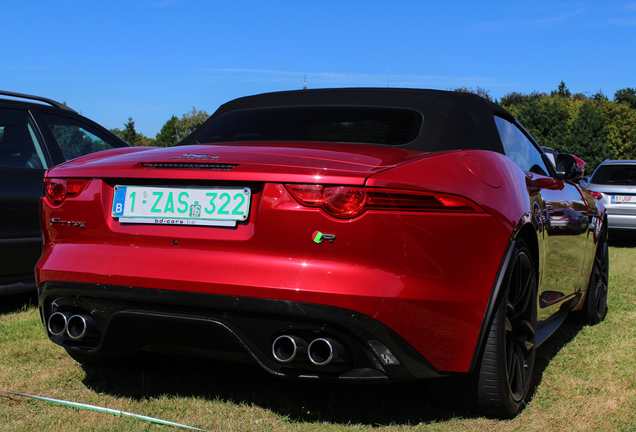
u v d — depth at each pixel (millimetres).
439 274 1891
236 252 1897
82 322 2100
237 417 2137
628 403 2357
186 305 1897
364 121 2488
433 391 2189
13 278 3785
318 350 1855
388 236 1812
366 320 1784
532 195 2502
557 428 2109
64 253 2123
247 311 1845
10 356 2807
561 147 55031
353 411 2209
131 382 2492
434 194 1884
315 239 1822
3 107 3908
